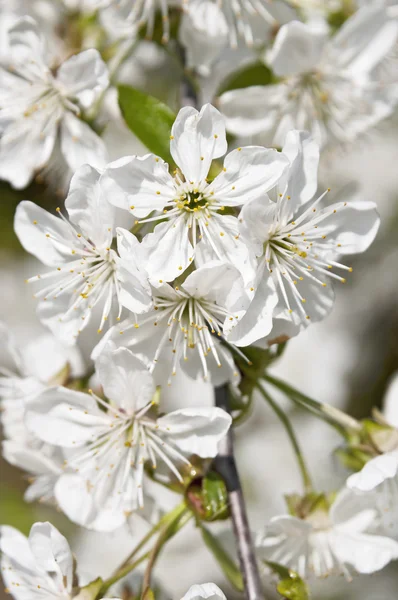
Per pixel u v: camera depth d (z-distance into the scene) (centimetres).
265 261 27
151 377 27
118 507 28
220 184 27
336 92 31
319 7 31
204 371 28
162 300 27
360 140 33
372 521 29
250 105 31
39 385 30
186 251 27
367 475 28
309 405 30
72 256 28
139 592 30
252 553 28
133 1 31
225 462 28
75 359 31
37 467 30
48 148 30
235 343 27
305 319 28
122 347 27
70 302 28
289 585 28
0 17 32
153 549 28
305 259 28
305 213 28
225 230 27
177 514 28
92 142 30
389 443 29
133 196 27
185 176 27
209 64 31
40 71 30
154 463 28
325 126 32
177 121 27
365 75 31
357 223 28
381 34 31
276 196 27
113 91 31
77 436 28
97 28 32
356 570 30
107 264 28
